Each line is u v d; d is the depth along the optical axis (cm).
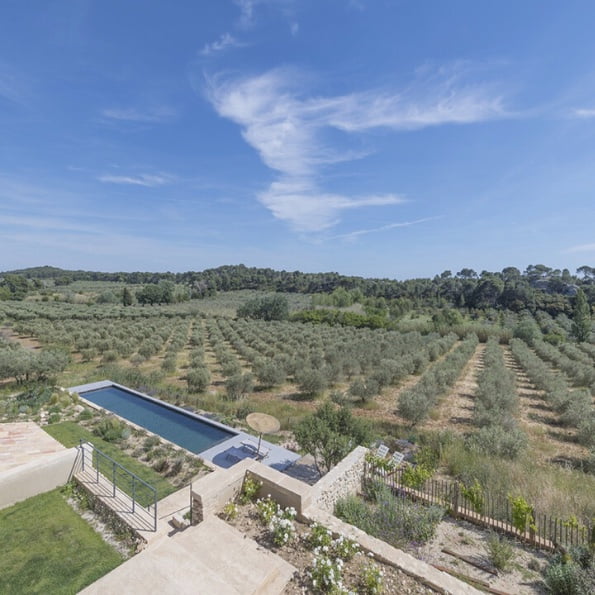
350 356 2442
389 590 483
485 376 2027
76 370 2158
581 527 638
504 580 567
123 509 712
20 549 626
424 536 659
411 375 2356
